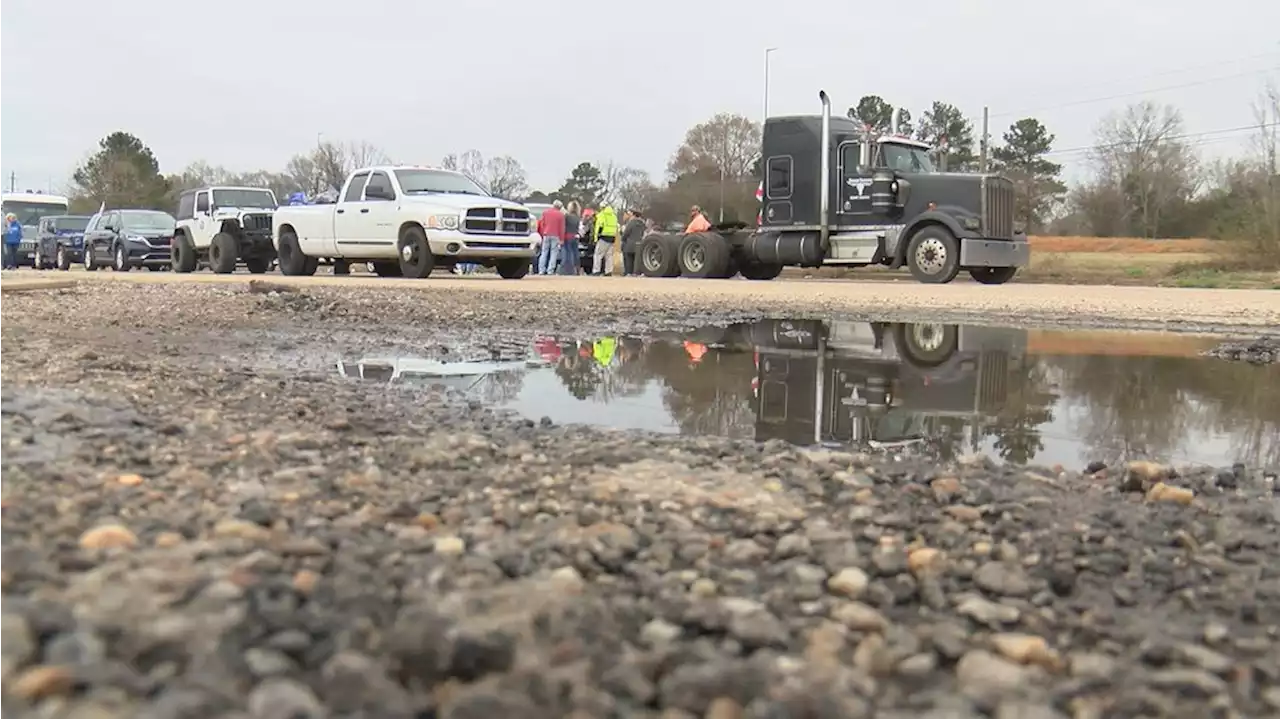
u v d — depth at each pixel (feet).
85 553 6.59
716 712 5.02
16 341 20.20
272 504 8.31
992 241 53.16
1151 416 15.49
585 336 25.72
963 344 24.40
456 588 6.57
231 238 64.69
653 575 7.32
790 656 5.90
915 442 13.50
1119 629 6.77
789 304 35.53
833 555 7.90
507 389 17.11
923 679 5.83
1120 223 170.30
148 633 5.24
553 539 7.85
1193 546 8.75
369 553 7.09
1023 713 5.30
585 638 5.87
